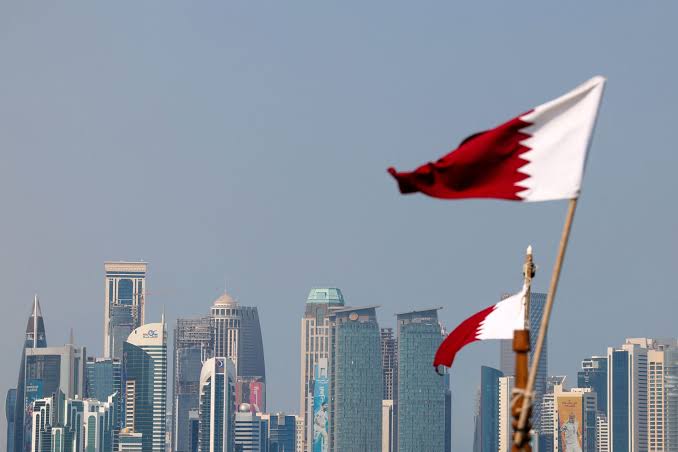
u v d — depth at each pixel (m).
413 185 95.81
